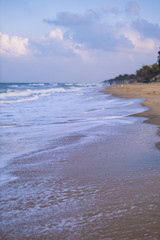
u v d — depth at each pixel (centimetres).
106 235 236
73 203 311
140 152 570
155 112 1362
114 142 685
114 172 432
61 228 252
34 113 1490
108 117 1251
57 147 646
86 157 539
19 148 645
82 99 2812
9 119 1236
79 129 921
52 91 5872
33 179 408
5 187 374
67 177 413
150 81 13925
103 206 298
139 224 253
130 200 312
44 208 299
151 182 375
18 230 251
